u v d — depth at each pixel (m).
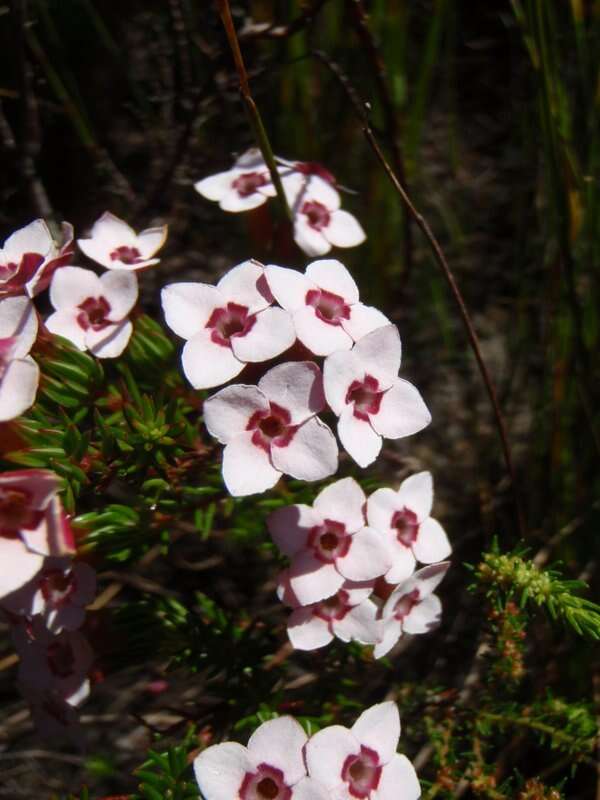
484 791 0.14
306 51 0.19
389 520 0.13
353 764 0.12
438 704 0.15
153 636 0.14
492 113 0.24
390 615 0.13
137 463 0.13
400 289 0.20
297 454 0.12
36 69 0.21
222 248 0.22
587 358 0.17
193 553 0.20
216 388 0.14
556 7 0.18
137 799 0.13
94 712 0.19
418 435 0.21
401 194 0.15
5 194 0.20
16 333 0.12
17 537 0.11
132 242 0.14
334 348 0.12
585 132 0.18
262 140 0.14
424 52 0.19
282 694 0.14
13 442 0.12
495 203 0.23
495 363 0.22
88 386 0.13
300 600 0.12
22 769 0.19
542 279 0.20
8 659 0.17
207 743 0.14
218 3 0.13
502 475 0.20
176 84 0.22
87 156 0.22
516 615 0.14
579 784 0.18
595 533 0.18
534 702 0.15
